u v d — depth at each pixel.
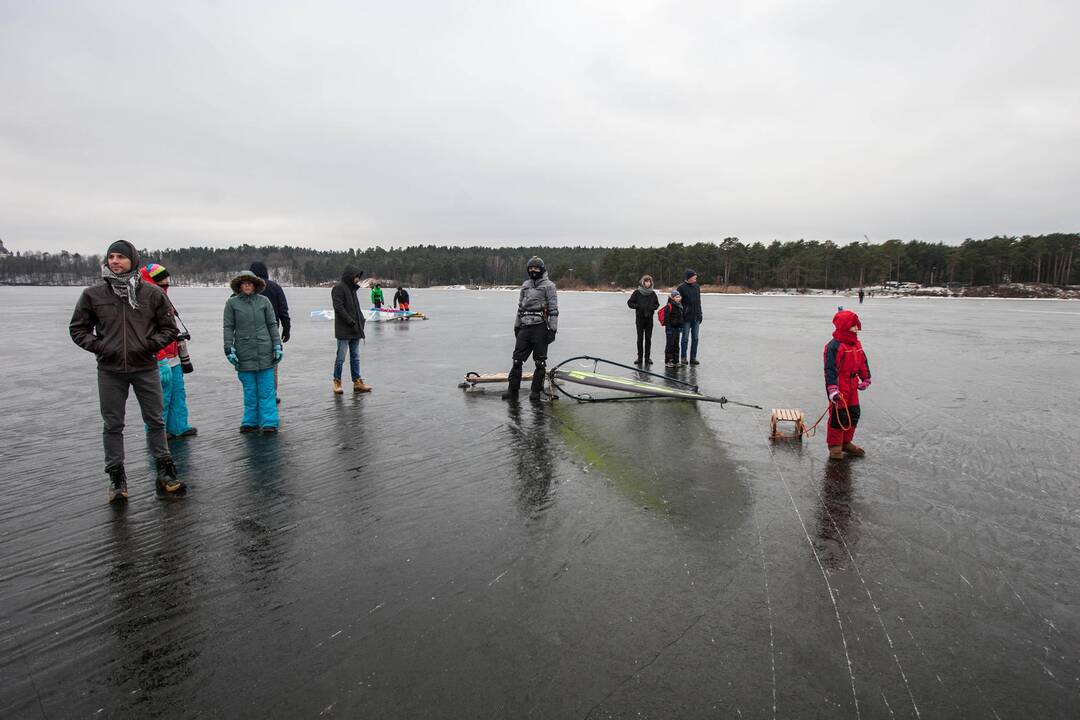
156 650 2.89
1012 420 7.61
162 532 4.23
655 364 12.90
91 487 5.16
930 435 6.87
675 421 7.56
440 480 5.29
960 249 116.38
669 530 4.23
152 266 6.71
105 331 4.74
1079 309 50.06
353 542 4.05
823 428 7.21
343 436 6.83
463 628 3.04
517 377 8.95
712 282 124.31
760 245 127.56
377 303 28.94
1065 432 7.00
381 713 2.45
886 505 4.71
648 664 2.76
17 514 4.55
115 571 3.67
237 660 2.81
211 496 4.92
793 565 3.71
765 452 6.18
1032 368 12.40
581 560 3.77
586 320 30.59
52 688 2.64
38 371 12.20
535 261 8.79
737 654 2.84
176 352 6.72
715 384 10.28
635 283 131.38
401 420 7.62
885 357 14.36
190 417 7.85
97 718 2.46
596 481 5.26
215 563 3.76
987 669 2.75
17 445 6.52
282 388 10.00
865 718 2.44
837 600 3.32
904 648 2.90
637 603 3.27
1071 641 2.97
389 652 2.85
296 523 4.37
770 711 2.47
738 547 3.96
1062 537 4.13
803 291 111.44
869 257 108.94
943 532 4.20
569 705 2.49
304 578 3.57
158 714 2.48
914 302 71.44
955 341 18.73
